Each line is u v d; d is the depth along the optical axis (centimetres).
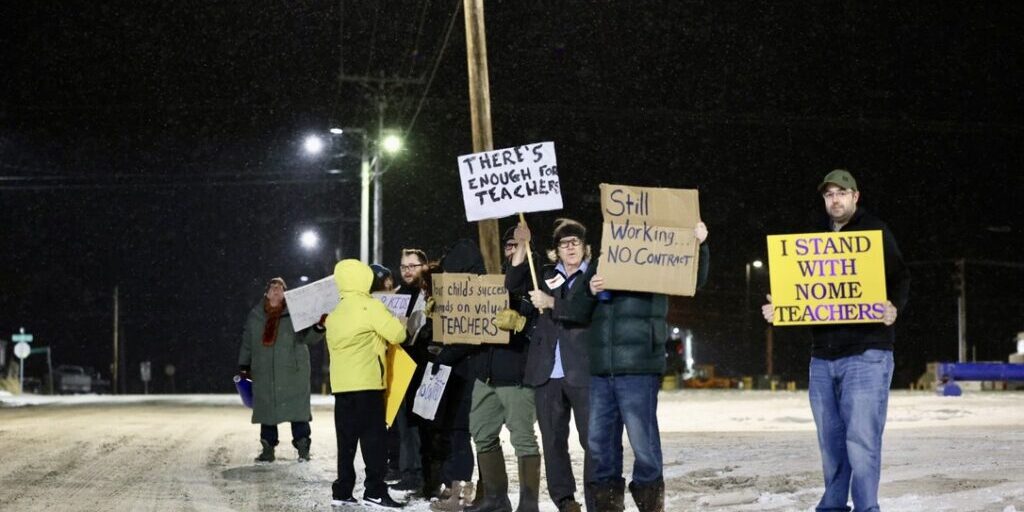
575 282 834
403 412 1100
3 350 6525
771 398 3347
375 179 4044
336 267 1029
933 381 4875
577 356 834
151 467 1306
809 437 1556
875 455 720
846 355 730
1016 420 1894
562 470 852
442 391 952
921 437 1449
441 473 1053
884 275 727
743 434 1652
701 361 8381
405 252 1101
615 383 803
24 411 2789
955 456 1172
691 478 1080
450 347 936
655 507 802
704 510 877
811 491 951
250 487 1119
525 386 891
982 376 3366
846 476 746
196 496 1049
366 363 1006
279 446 1585
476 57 1750
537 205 949
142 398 4225
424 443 1059
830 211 743
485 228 1669
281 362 1356
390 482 1171
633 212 801
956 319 7469
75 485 1130
